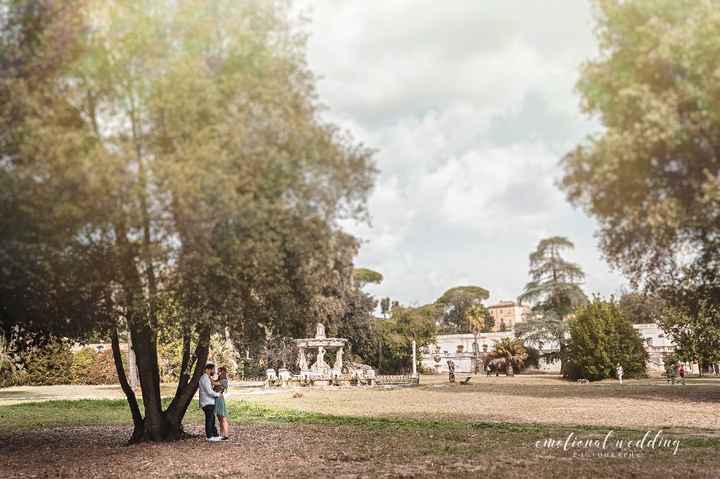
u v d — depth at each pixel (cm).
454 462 1209
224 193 1002
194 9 1105
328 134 1157
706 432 1612
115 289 1243
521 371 6606
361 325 6594
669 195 1020
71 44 1024
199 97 1055
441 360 9106
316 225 1199
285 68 1172
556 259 6494
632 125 1012
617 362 5056
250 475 1105
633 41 1045
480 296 13550
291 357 5859
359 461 1239
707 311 2223
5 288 1191
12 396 3941
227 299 1291
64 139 964
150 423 1531
